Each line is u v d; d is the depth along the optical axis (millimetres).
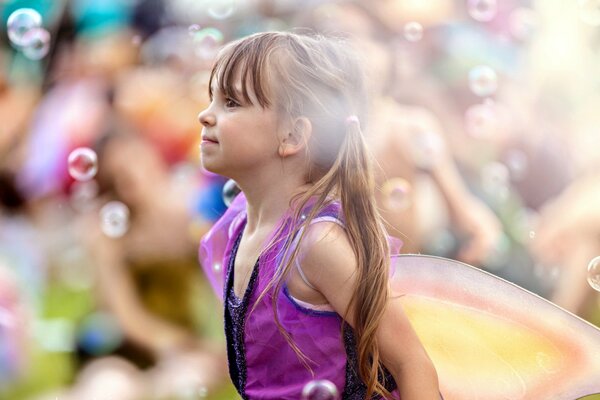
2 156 6688
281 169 2832
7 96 7191
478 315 2965
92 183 5668
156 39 7301
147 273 5465
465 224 5609
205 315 5508
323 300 2746
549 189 6242
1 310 5133
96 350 5316
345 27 5234
